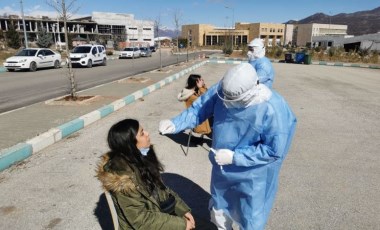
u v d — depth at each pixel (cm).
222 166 247
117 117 762
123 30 8912
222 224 276
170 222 210
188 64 2577
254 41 521
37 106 834
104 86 1240
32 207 355
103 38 7788
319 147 579
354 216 353
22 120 688
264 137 229
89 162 480
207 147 569
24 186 402
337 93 1234
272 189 251
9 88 1259
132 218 201
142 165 205
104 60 2578
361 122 769
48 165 467
